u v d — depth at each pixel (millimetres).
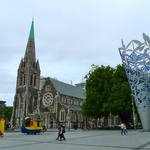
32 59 119500
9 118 126562
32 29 126312
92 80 69000
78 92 125312
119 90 59812
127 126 69312
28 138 31125
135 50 46375
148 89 45875
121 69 66062
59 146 20141
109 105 58750
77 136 35250
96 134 41406
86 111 64812
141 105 46375
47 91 104812
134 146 19859
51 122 98812
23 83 113812
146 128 46094
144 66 45719
